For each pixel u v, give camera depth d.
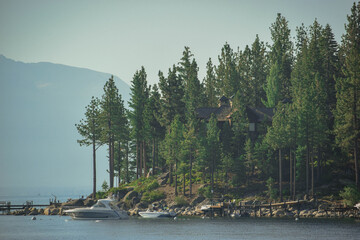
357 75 94.44
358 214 81.50
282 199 90.00
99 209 88.50
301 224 74.69
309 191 92.31
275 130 93.50
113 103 121.19
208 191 96.75
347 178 96.75
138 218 91.38
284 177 102.56
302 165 98.06
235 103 110.94
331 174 98.38
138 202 103.00
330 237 62.47
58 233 73.25
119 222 85.44
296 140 92.75
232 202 91.88
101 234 71.12
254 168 107.19
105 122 120.06
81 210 88.81
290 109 96.75
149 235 68.75
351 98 92.81
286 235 64.88
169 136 105.81
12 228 80.88
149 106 123.88
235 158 106.56
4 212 119.12
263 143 101.56
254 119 118.38
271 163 100.94
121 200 106.88
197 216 91.94
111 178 120.06
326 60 121.62
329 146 101.75
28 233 73.94
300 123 93.31
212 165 100.56
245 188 100.06
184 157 102.94
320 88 107.25
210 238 64.62
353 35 114.31
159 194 103.50
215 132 103.44
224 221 82.56
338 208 82.38
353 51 97.50
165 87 122.88
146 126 122.19
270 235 65.38
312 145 93.56
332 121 107.88
